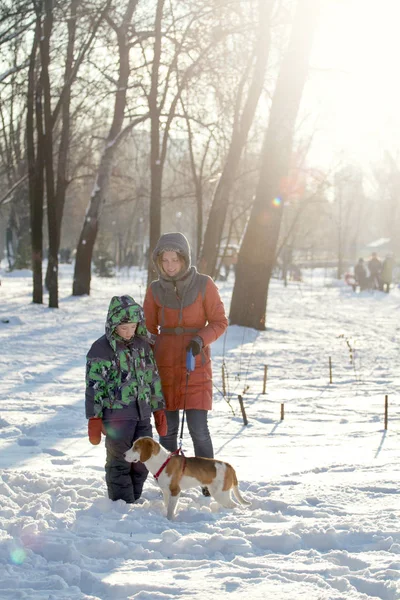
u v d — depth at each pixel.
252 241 20.30
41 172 25.61
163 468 5.09
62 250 72.38
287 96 20.03
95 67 27.33
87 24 26.53
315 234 88.69
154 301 5.89
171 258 5.75
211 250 23.94
